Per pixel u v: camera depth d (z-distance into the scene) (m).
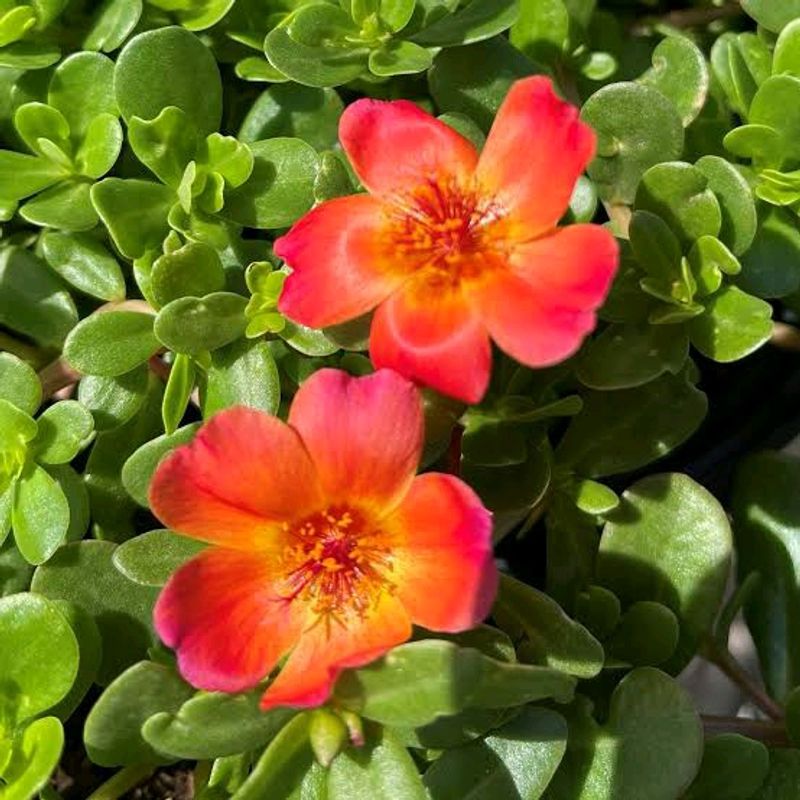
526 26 0.22
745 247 0.20
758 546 0.22
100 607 0.20
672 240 0.20
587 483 0.21
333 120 0.21
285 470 0.17
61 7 0.21
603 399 0.21
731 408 0.25
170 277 0.20
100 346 0.20
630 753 0.19
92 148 0.21
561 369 0.21
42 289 0.21
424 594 0.17
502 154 0.18
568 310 0.17
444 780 0.19
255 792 0.18
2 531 0.20
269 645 0.18
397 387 0.17
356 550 0.18
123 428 0.21
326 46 0.21
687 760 0.19
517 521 0.22
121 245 0.20
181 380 0.20
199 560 0.17
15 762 0.19
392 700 0.17
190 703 0.17
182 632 0.17
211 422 0.17
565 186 0.18
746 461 0.22
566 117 0.18
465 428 0.20
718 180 0.20
